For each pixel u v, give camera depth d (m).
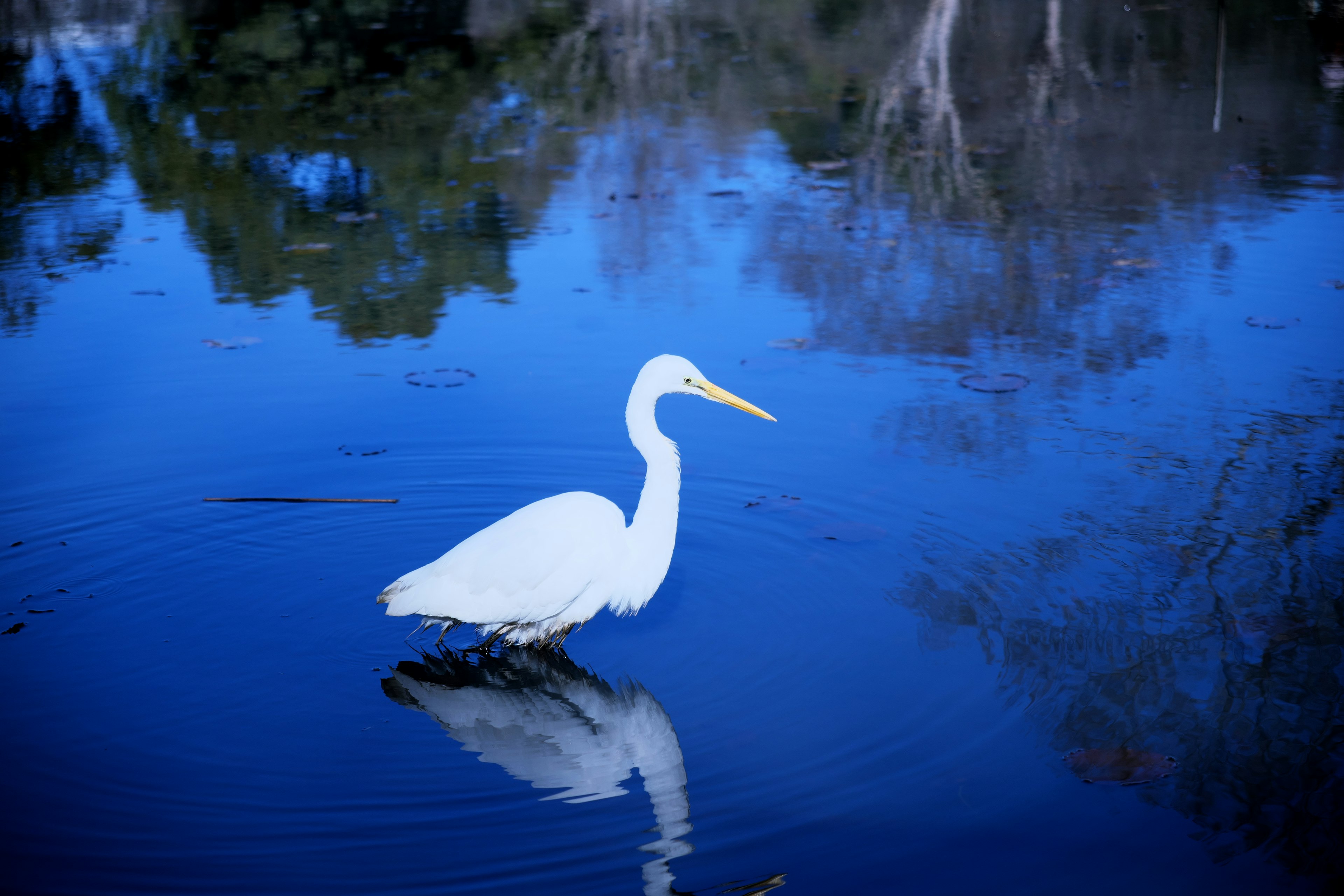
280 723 4.80
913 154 15.82
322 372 8.63
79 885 3.76
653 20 26.91
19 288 10.56
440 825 4.08
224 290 10.53
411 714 4.88
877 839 3.94
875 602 5.58
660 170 15.22
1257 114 17.09
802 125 17.73
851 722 4.65
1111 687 4.81
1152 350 8.74
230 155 15.96
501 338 9.32
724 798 4.19
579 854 3.90
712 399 5.80
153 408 7.98
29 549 6.11
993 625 5.34
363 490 6.83
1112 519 6.27
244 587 5.85
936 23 25.03
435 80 20.86
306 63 22.17
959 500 6.54
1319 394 7.86
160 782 4.37
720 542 6.22
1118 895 3.66
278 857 3.91
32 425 7.68
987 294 10.17
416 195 13.98
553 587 5.27
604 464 7.15
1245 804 4.06
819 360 8.75
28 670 5.13
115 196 14.01
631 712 4.80
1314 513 6.25
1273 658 4.96
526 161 15.72
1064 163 15.00
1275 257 10.77
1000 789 4.19
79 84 20.38
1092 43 23.23
